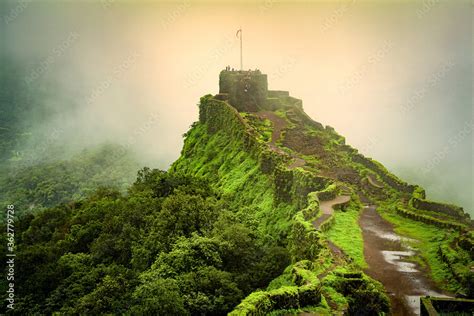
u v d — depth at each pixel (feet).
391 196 170.81
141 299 110.32
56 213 255.29
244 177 214.90
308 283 83.30
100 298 128.88
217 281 110.52
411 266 105.81
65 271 163.63
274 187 185.06
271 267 120.78
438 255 111.04
